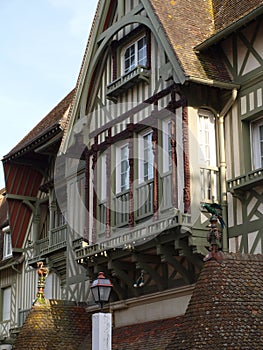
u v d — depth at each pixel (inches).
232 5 697.6
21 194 994.1
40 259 920.3
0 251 1112.8
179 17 688.4
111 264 707.4
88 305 786.8
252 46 639.1
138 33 730.2
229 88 645.3
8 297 1056.2
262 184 603.5
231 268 538.6
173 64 646.5
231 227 629.6
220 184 644.1
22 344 737.0
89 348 729.0
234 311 508.1
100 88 769.6
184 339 509.0
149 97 695.7
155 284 700.7
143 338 665.6
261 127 637.3
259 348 486.9
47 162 967.6
